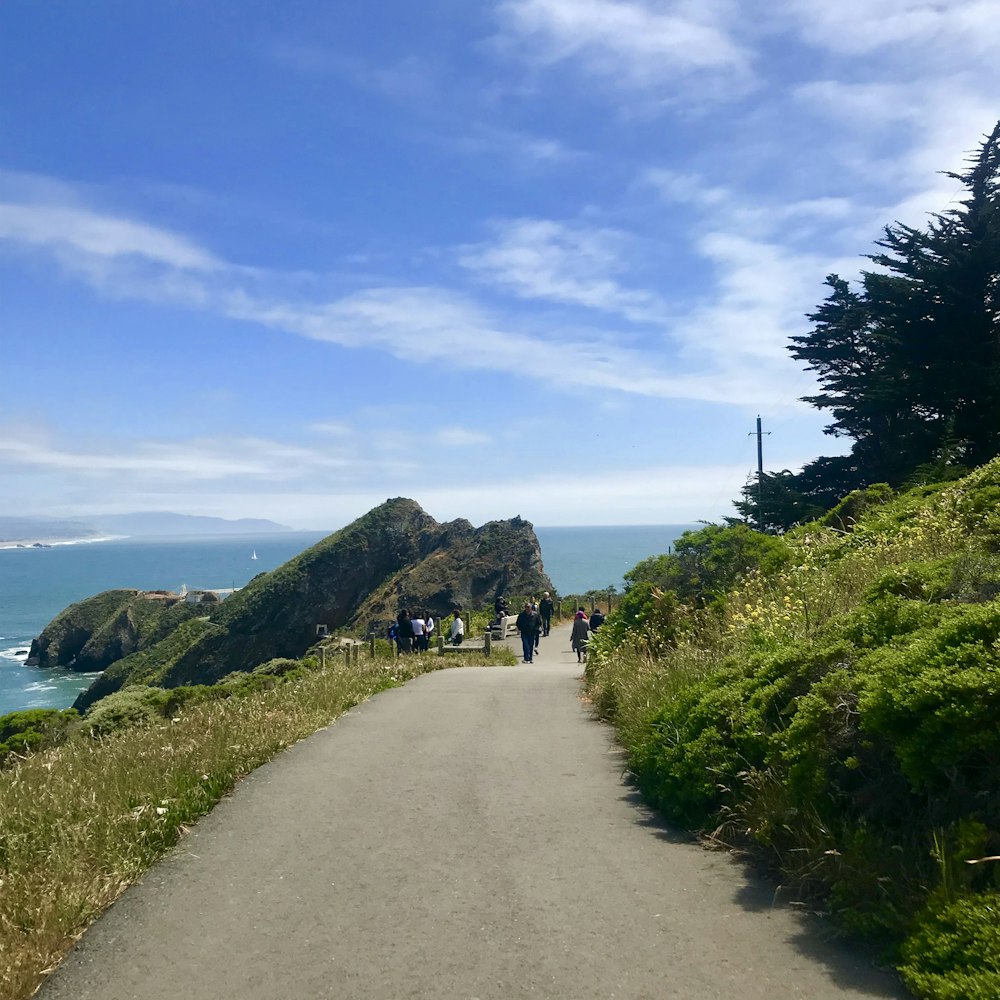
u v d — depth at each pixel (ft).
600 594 181.68
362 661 80.28
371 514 253.44
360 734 37.27
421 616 139.03
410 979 14.55
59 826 22.07
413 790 27.25
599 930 16.25
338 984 14.46
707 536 56.34
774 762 20.99
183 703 65.67
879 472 110.83
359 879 19.38
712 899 17.67
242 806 25.75
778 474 124.36
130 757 30.14
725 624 40.40
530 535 231.50
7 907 17.52
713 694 25.35
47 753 36.63
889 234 113.80
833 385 121.29
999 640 17.12
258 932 16.69
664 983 14.08
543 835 22.38
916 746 16.48
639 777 27.45
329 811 24.98
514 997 13.80
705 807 22.98
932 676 16.99
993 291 104.53
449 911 17.38
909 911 14.98
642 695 34.50
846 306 123.34
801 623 31.07
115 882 19.29
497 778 28.81
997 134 106.73
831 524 72.43
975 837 14.74
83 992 14.64
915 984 13.19
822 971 14.29
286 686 53.47
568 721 40.78
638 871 19.48
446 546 237.45
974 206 108.47
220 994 14.28
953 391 100.07
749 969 14.46
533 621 93.40
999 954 12.57
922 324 107.86
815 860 17.98
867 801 18.19
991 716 15.83
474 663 88.22
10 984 14.73
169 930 16.98
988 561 25.91
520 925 16.58
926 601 24.21
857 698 19.26
